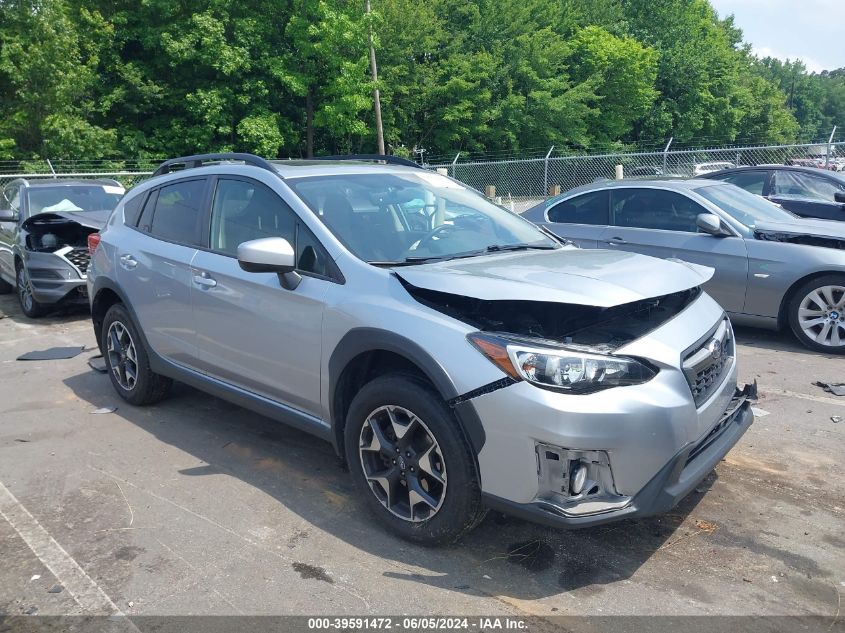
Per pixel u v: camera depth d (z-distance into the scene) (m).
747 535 3.29
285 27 28.89
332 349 3.41
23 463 4.25
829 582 2.91
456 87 32.44
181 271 4.39
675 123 45.47
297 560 3.13
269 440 4.56
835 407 4.96
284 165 4.28
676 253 6.96
